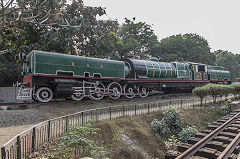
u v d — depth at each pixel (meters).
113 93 14.56
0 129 6.86
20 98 11.42
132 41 34.69
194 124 10.79
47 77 11.73
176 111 10.08
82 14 17.94
